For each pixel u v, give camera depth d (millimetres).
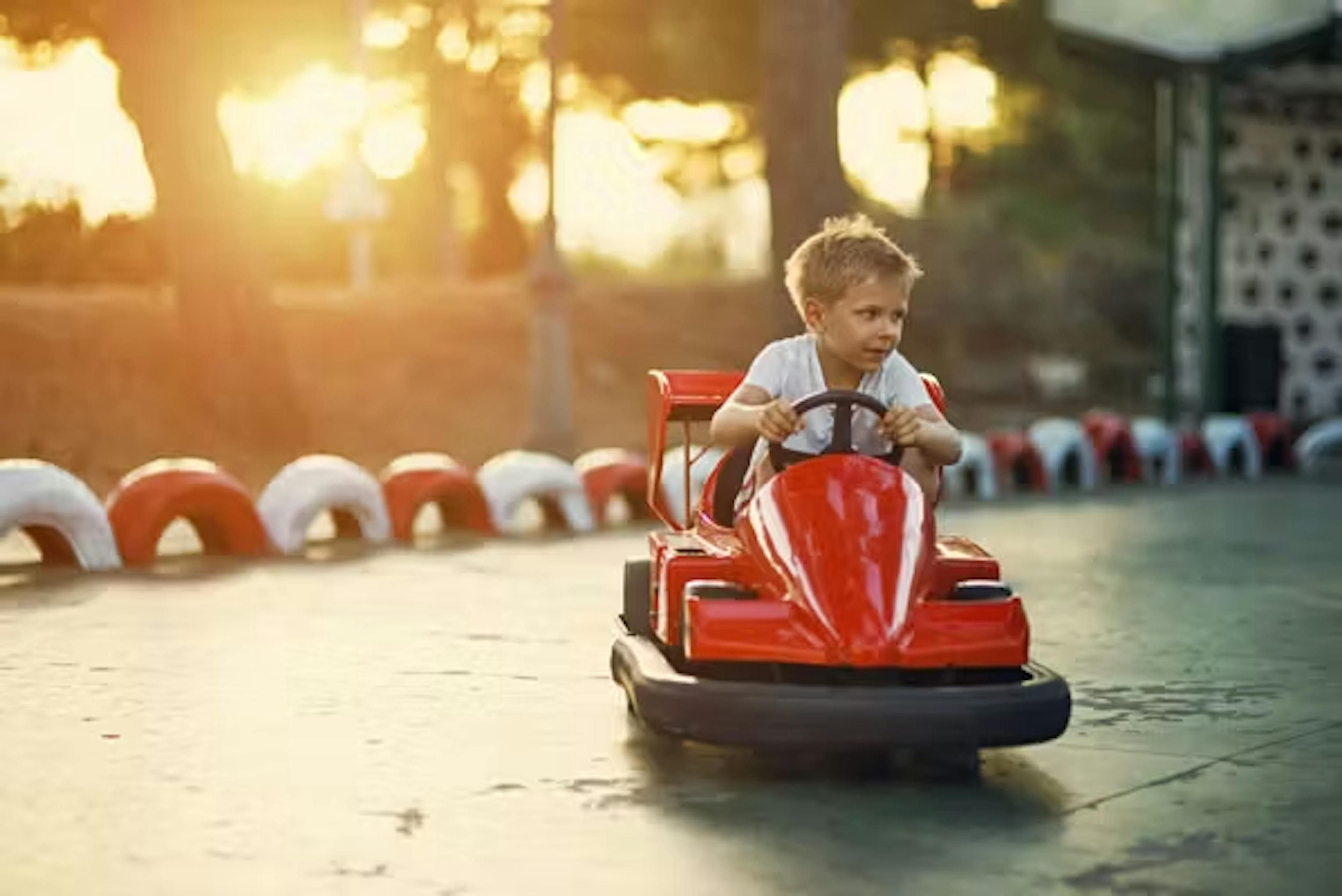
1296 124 28859
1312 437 23344
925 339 32469
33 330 22438
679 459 16219
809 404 6098
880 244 6277
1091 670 8133
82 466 19938
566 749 6230
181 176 21078
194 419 21281
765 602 5590
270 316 21469
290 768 5945
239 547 12875
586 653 8445
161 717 6832
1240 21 24844
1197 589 11227
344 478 13602
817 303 6312
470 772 5883
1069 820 5234
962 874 4676
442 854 4883
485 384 25547
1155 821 5234
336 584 11172
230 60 24531
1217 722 6824
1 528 11453
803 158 19141
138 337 23094
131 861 4820
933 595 6000
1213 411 25578
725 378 7301
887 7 34344
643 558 7238
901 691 5410
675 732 5523
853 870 4703
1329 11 24734
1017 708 5434
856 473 5895
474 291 28484
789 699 5379
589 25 34312
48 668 7941
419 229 38875
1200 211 25609
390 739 6410
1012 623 5652
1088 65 25938
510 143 37094
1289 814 5328
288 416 21547
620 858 4828
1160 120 29078
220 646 8594
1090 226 36781
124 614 9719
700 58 34656
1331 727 6730
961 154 37375
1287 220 28906
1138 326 34844
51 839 5043
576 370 27344
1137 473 20984
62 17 23609
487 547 13578
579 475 15445
